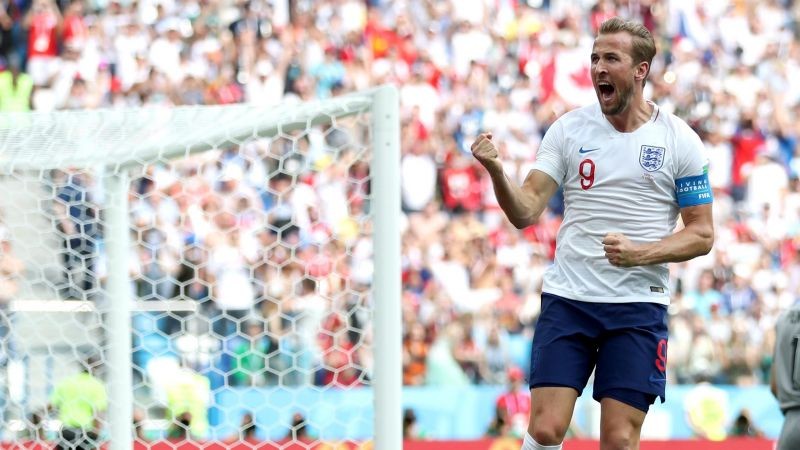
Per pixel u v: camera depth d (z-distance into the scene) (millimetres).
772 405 15219
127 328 8227
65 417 8531
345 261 14445
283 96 20938
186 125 8023
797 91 23016
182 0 21594
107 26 21062
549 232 19703
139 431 10375
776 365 8578
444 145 20547
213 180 13992
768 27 23781
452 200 20031
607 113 6551
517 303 17672
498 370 16516
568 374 6656
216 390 9891
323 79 21172
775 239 20594
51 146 8336
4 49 20797
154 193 9406
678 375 16953
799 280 20047
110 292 8219
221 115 7930
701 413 15070
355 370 13078
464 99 21344
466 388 14477
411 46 21906
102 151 8219
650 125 6680
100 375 8555
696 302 18547
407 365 16203
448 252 18734
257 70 21047
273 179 15805
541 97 21734
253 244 14375
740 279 19156
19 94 20359
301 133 8523
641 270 6656
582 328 6703
